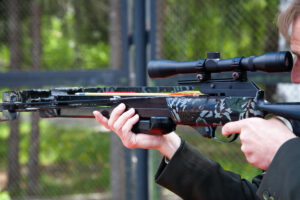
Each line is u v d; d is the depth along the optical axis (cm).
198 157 148
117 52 341
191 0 314
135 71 287
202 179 145
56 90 167
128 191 297
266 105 115
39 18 513
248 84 124
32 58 513
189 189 146
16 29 495
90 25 511
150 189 287
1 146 579
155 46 287
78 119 362
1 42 516
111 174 340
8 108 165
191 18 314
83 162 497
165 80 285
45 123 555
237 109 123
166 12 303
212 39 317
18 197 478
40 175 480
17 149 502
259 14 304
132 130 150
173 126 144
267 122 106
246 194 146
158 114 145
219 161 289
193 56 314
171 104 141
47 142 552
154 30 287
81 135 511
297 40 105
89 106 161
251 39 311
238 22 313
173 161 145
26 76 322
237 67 124
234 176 154
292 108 107
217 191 145
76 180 489
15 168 497
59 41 539
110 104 156
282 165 97
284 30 109
